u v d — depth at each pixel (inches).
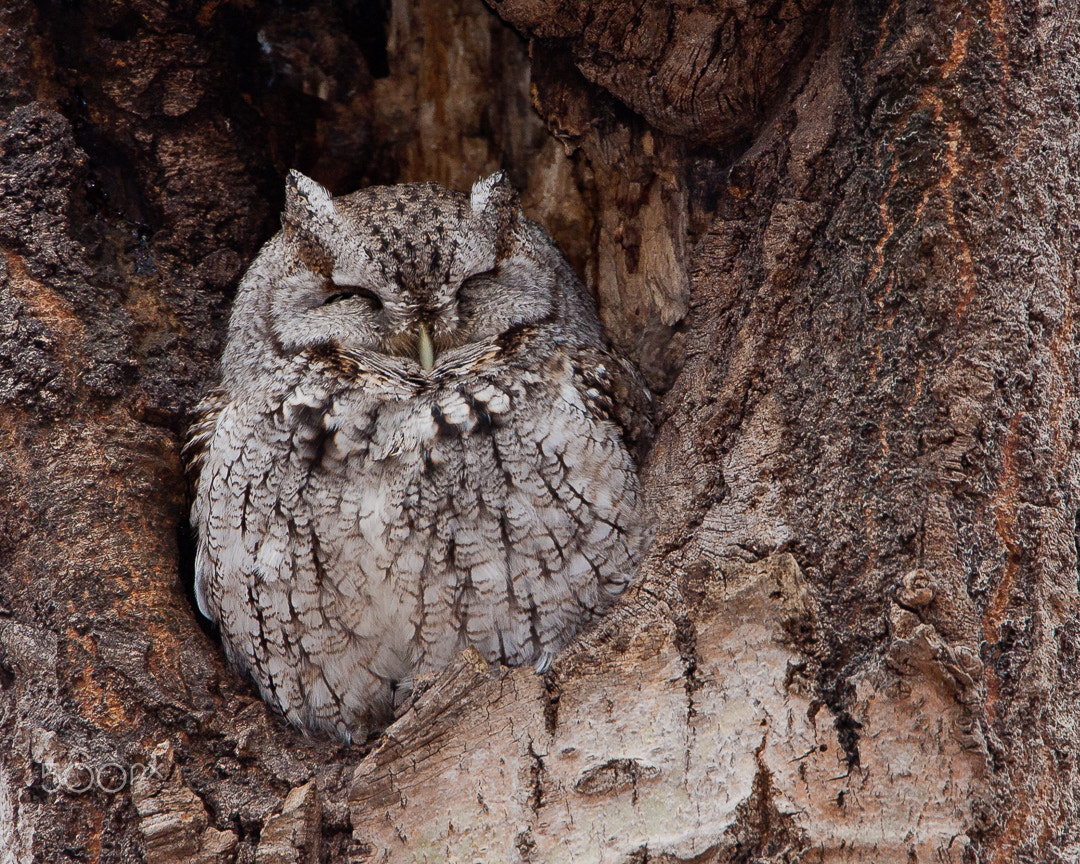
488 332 156.9
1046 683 153.6
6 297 156.6
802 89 155.8
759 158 156.0
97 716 155.1
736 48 155.9
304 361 156.5
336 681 156.6
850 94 155.3
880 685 153.5
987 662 153.6
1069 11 154.8
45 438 156.3
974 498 153.9
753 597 154.2
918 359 154.3
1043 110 154.5
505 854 153.8
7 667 155.3
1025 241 154.3
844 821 153.3
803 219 155.4
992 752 153.4
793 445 154.9
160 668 155.6
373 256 156.6
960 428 154.0
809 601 154.1
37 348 156.5
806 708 153.8
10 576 155.7
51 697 155.0
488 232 157.0
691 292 156.5
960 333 154.3
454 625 156.0
